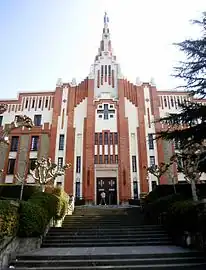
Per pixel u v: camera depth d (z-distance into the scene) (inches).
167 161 1164.5
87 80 1385.3
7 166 1192.2
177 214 453.7
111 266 316.5
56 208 569.9
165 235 495.2
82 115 1298.0
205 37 460.1
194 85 465.1
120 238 481.7
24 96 1354.6
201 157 504.7
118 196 1119.6
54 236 490.3
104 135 1240.2
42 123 1286.9
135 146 1222.9
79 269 308.0
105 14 1686.8
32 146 1242.0
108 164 1173.7
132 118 1285.7
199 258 337.4
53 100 1343.5
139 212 792.3
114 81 1386.6
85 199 1098.1
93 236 486.3
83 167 1178.0
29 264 331.6
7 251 341.7
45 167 761.0
